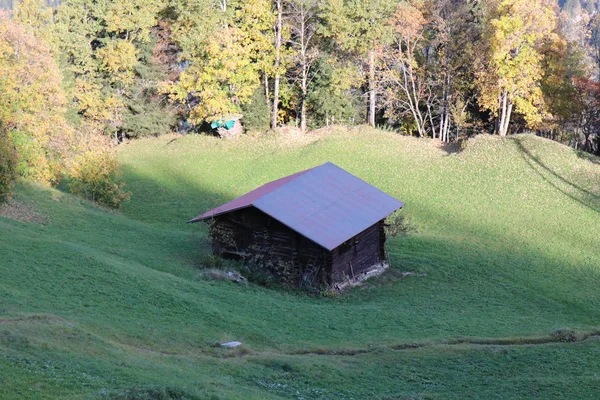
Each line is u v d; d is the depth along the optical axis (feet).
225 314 116.98
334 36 301.22
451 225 212.02
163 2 327.88
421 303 147.33
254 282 151.02
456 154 258.37
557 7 322.14
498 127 298.15
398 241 196.44
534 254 188.65
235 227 158.92
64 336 89.97
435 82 311.27
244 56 302.66
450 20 292.81
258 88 312.71
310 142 287.28
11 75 201.16
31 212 177.17
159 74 320.91
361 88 343.67
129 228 185.88
